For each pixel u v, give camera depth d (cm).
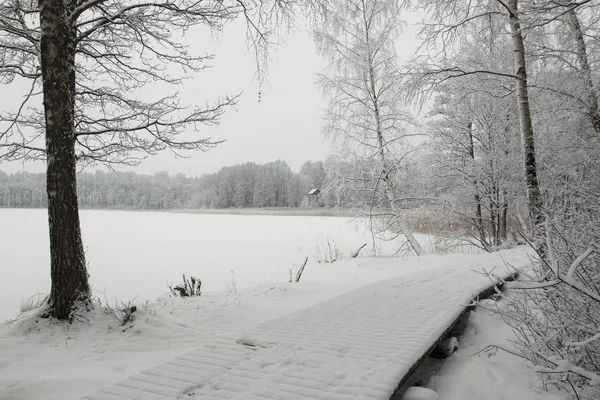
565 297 330
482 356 400
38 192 9538
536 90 939
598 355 322
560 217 388
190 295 832
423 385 345
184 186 11525
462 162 1338
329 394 264
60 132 532
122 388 290
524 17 642
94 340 485
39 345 464
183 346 470
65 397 328
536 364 341
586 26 815
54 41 529
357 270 1184
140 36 660
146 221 3972
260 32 641
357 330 404
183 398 272
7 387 343
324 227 2986
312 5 626
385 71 1353
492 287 591
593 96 880
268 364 327
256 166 10406
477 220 1394
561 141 988
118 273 1224
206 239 2233
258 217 4828
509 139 1250
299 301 730
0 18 574
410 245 1430
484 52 1065
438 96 1305
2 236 2280
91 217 4697
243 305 700
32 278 1133
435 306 484
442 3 734
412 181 1425
